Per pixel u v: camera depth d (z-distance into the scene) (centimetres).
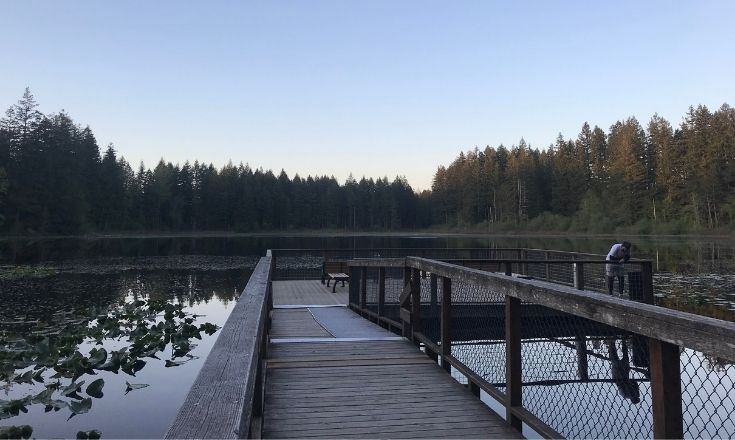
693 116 5966
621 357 579
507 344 332
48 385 710
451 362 441
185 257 3503
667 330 188
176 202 8700
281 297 1205
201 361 851
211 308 1413
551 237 6488
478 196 8594
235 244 5559
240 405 143
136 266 2734
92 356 823
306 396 397
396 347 582
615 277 1002
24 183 5516
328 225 10131
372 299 1060
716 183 5462
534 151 8888
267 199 9469
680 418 194
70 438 525
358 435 315
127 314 1246
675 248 3947
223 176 9419
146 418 586
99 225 7069
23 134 5559
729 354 158
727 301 1319
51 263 2862
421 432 320
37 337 947
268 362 505
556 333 655
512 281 321
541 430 280
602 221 6378
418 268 576
